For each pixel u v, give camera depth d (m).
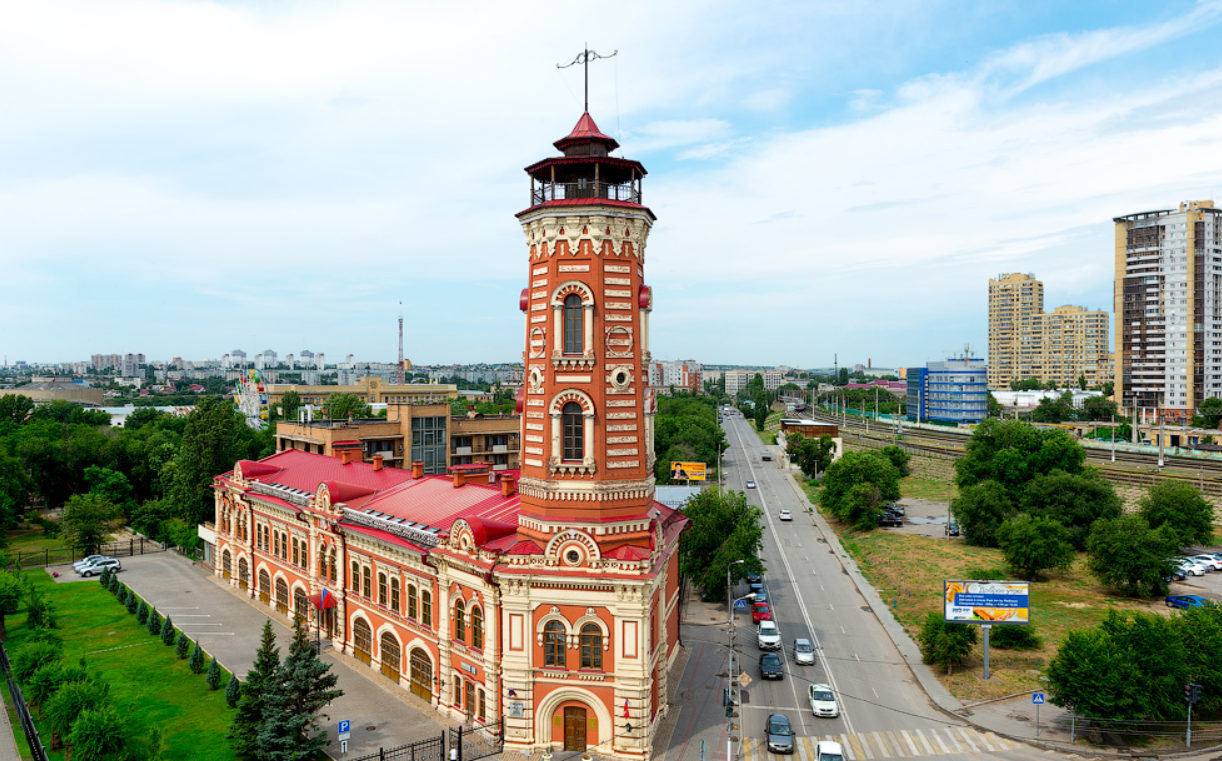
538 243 50.25
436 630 54.19
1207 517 94.38
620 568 46.16
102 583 87.25
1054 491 105.25
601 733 46.72
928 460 183.38
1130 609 76.56
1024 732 51.19
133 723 51.56
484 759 46.69
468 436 126.19
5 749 48.34
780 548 105.69
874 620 75.38
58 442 135.25
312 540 69.88
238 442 118.62
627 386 49.25
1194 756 47.69
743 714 54.16
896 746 49.38
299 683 45.59
